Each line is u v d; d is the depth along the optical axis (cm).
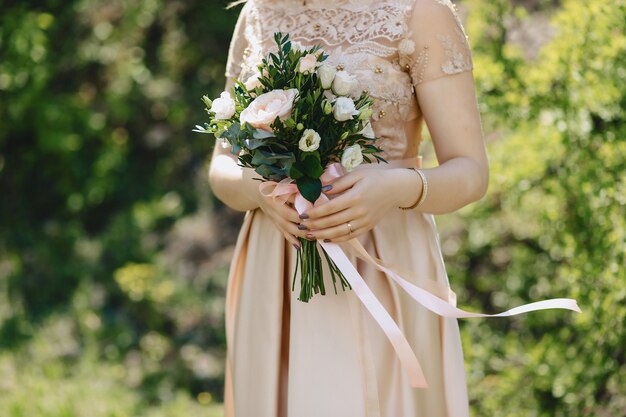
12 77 700
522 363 379
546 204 354
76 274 712
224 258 716
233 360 209
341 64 186
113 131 807
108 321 650
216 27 803
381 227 195
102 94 802
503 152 355
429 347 196
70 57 776
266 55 199
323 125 173
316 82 174
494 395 364
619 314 313
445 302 186
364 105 175
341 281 186
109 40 791
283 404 202
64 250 748
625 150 314
